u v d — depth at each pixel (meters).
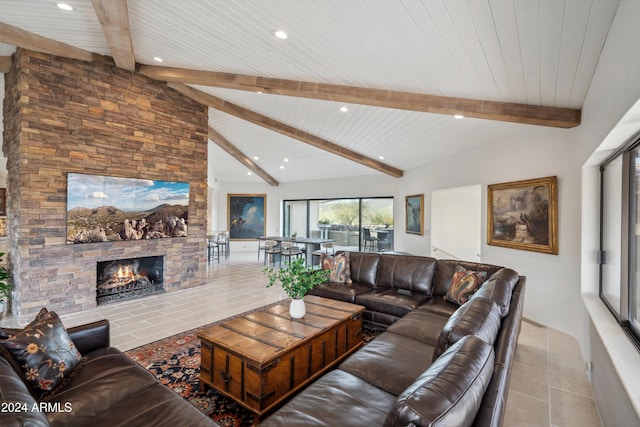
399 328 2.64
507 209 4.38
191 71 4.20
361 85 3.54
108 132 4.42
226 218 10.89
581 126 3.08
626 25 1.59
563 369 2.82
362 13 2.16
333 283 4.38
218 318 4.04
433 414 0.87
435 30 2.19
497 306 1.98
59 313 4.05
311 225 10.11
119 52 3.75
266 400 2.06
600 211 3.00
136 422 1.48
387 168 7.47
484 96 3.24
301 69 3.41
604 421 2.06
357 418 1.47
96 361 2.01
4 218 6.86
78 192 4.16
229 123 6.68
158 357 2.96
